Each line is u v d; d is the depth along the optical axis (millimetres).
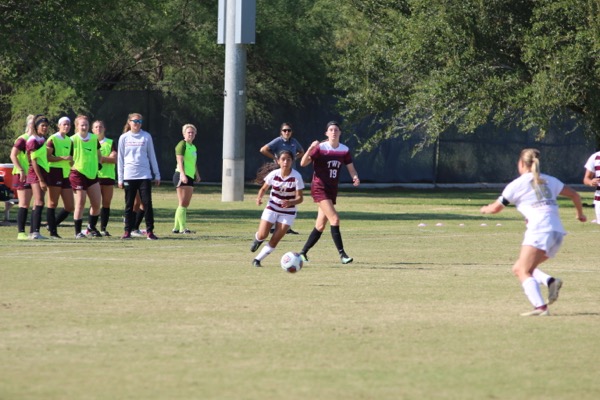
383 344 26203
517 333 28047
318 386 21406
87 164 57125
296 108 132625
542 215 31219
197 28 128125
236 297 34250
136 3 109875
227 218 77000
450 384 21828
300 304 32875
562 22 93188
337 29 137000
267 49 127625
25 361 23516
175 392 20656
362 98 108375
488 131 141000
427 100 99062
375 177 135500
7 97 122000
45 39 86188
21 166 56219
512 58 98562
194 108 126750
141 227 67062
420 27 98250
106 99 128250
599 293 36562
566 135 144250
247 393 20672
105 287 36281
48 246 52125
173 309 31438
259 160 132625
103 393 20500
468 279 40188
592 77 91312
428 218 80312
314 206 93125
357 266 44750
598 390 21547
